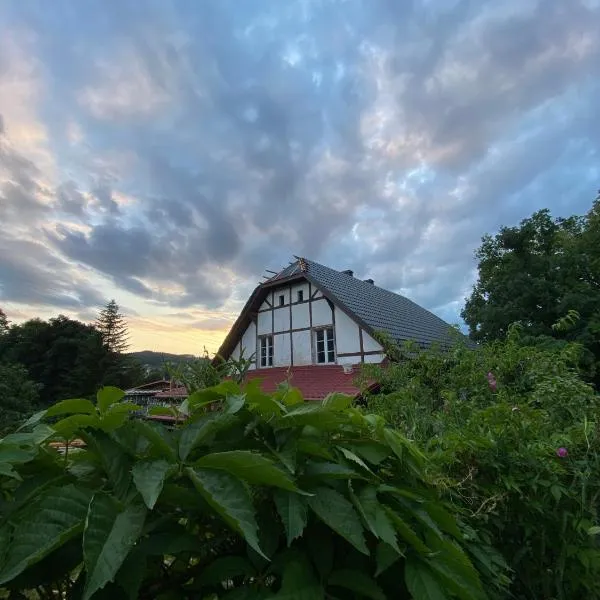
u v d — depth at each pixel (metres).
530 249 17.02
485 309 16.75
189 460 0.89
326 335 13.10
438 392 3.89
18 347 38.31
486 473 1.53
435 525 0.95
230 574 0.79
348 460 1.05
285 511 0.81
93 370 36.78
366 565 0.92
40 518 0.67
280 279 14.33
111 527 0.68
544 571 1.48
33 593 0.77
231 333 15.56
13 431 0.95
